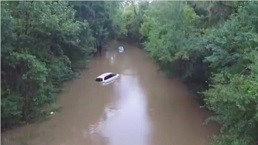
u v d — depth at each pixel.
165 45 35.62
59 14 30.02
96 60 56.88
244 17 20.41
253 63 17.03
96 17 54.72
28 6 24.91
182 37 33.41
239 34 19.61
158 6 40.28
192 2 34.38
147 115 29.20
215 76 21.50
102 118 28.48
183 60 32.88
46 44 29.05
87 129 26.25
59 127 26.30
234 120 16.12
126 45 76.56
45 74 25.50
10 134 24.58
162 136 24.91
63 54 35.78
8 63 23.56
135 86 39.28
